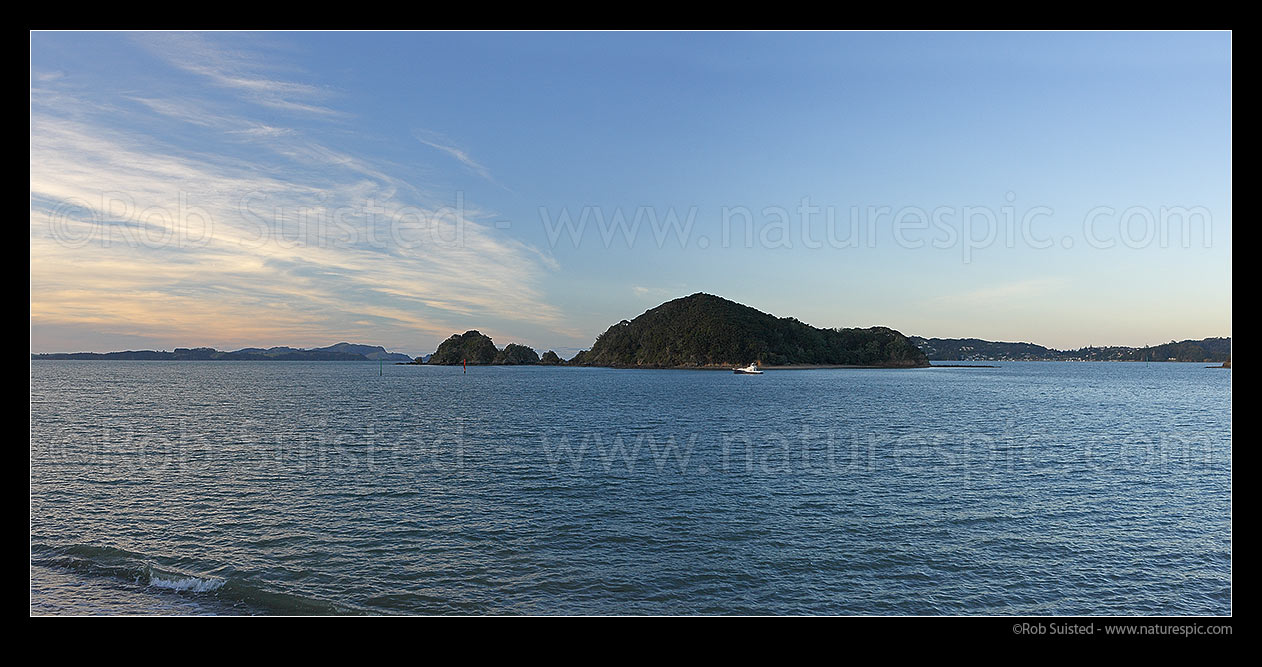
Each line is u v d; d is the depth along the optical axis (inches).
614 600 612.7
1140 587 647.1
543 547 748.6
